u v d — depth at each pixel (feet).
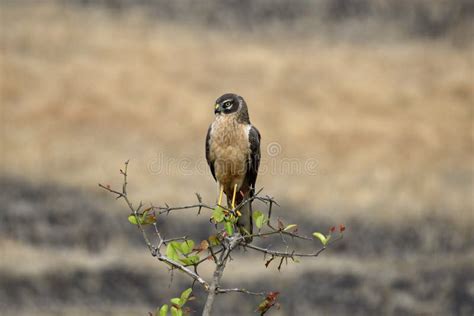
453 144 79.36
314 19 108.06
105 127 77.30
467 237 60.18
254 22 106.93
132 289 50.16
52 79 86.48
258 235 17.42
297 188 67.51
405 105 87.56
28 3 106.42
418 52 100.89
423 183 68.85
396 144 78.28
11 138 73.05
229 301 49.55
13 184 64.80
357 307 49.88
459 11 107.96
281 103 86.63
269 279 51.80
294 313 48.67
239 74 93.15
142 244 57.77
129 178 67.21
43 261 51.75
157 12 107.45
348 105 87.10
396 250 58.59
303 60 97.30
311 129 80.07
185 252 16.74
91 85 85.76
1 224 58.34
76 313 46.85
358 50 101.40
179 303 16.40
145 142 75.41
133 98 84.33
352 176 70.79
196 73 92.22
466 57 99.71
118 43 96.94
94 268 51.62
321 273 53.16
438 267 54.95
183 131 78.48
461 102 88.99
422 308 49.88
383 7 109.50
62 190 64.69
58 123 77.05
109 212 61.87
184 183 67.77
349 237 59.98
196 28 104.53
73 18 103.09
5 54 91.09
